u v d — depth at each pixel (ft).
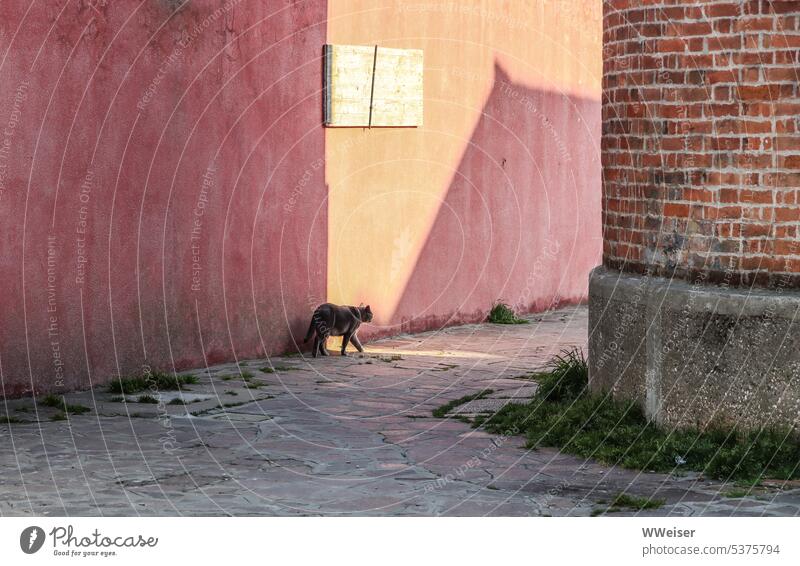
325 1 41.42
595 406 27.35
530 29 53.47
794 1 24.22
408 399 32.63
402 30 45.29
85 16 32.65
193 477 23.45
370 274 44.39
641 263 27.02
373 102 43.47
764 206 24.71
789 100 24.35
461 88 48.91
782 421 24.08
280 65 39.65
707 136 25.36
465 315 49.85
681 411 25.29
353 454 25.63
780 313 24.07
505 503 21.48
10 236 30.83
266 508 21.15
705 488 22.36
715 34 25.14
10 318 30.91
